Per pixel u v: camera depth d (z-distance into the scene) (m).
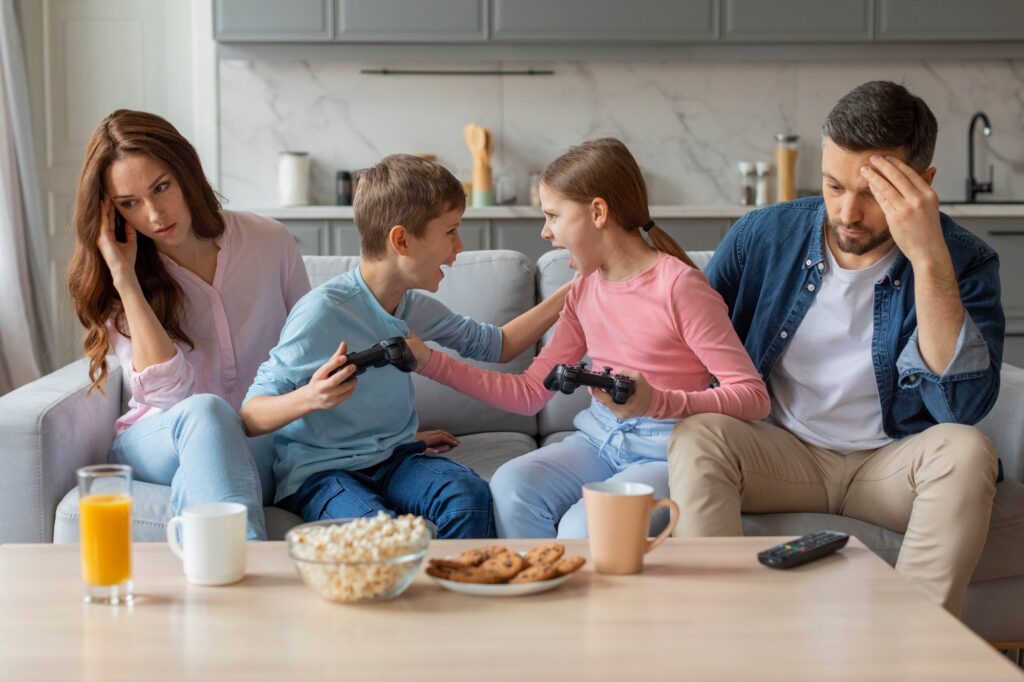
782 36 4.69
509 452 2.29
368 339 2.01
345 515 1.83
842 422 1.93
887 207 1.75
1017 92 5.02
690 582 1.27
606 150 1.96
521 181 5.03
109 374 2.27
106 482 1.21
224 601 1.21
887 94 1.77
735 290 2.09
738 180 5.05
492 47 4.71
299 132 4.95
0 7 3.96
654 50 4.76
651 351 1.94
